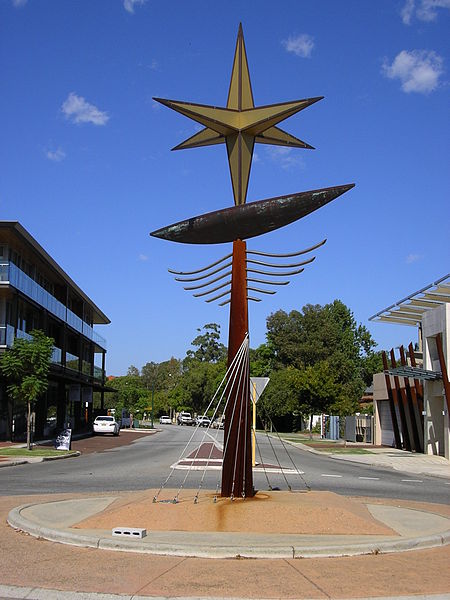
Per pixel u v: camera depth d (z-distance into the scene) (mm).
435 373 29031
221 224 10875
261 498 10281
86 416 58031
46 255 37594
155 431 64500
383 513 10297
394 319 36094
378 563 7246
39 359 27844
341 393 54406
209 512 9023
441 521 9773
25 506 10352
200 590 6121
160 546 7520
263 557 7391
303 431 65188
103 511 9625
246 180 11523
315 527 8570
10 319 32594
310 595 6000
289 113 11125
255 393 18359
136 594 5992
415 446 33875
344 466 24891
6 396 33531
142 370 142250
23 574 6625
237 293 10961
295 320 80438
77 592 6047
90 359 56688
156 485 15219
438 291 29641
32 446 29000
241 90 11578
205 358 124375
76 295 50312
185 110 11000
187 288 11734
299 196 10398
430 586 6320
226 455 10422
